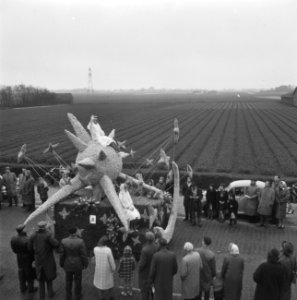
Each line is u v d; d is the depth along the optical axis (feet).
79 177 55.98
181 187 88.12
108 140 57.11
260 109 337.93
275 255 34.06
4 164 102.99
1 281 45.32
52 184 91.71
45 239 39.96
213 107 378.73
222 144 144.46
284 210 63.36
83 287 43.78
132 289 42.96
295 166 101.91
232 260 36.88
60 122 228.63
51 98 433.89
